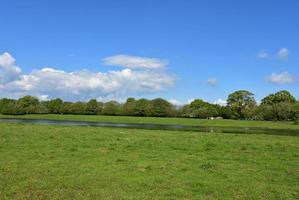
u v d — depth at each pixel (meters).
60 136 37.38
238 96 165.12
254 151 28.75
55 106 181.50
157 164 21.06
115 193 14.38
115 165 20.42
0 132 40.75
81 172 18.28
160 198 13.86
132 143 32.47
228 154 26.55
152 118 150.88
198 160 23.19
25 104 177.25
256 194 14.71
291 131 78.69
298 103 138.12
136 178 17.16
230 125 111.31
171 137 41.56
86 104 180.38
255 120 142.50
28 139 33.22
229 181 17.11
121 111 174.38
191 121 130.88
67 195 13.91
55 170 18.61
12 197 13.41
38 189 14.69
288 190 15.48
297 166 21.59
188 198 14.02
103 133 44.66
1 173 17.55
